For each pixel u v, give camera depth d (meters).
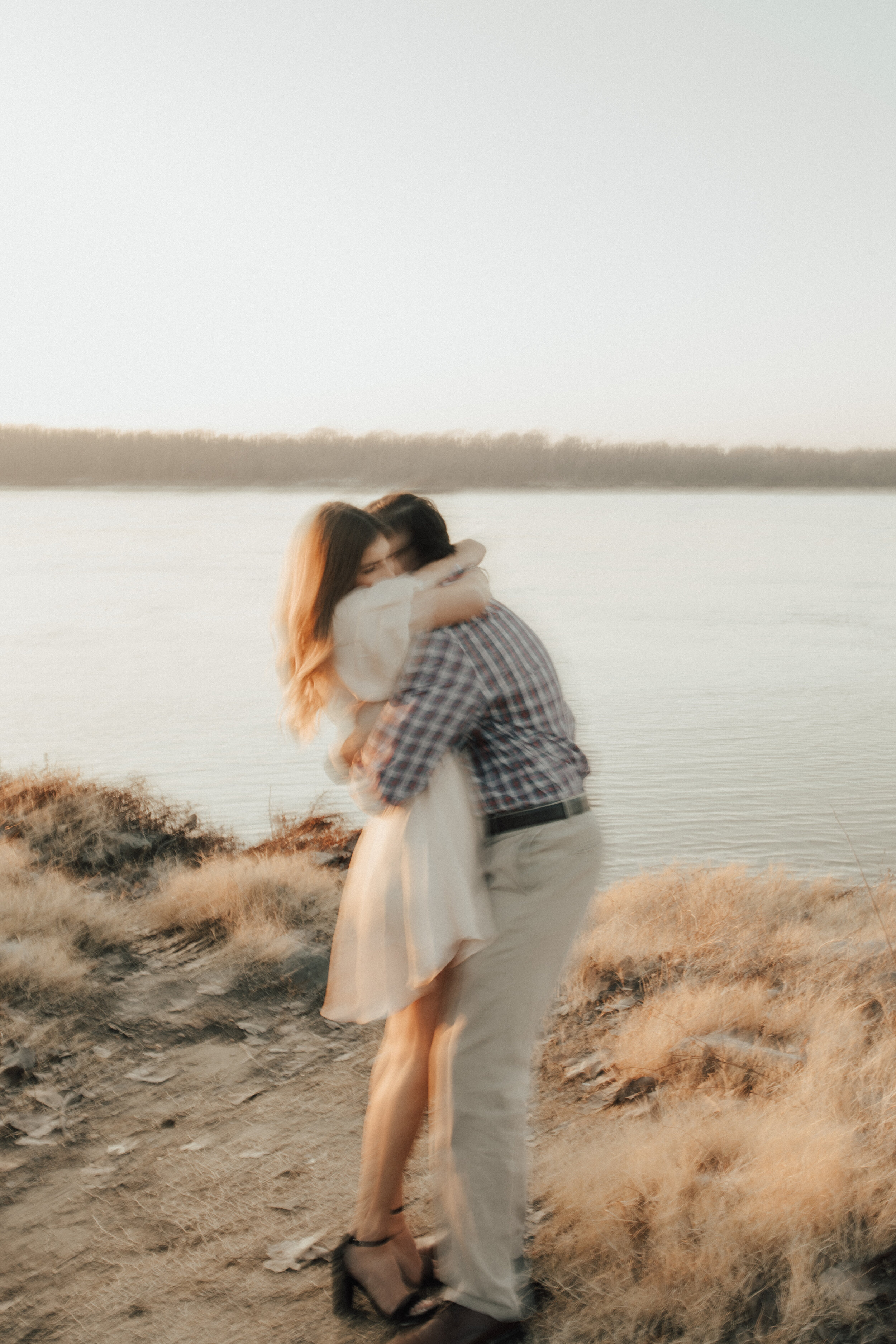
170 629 80.06
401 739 2.23
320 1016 4.35
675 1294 2.34
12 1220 2.91
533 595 117.31
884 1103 2.98
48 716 40.56
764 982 4.48
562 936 2.28
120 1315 2.48
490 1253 2.23
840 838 22.22
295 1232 2.78
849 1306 2.25
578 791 2.35
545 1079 3.70
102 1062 3.93
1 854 6.62
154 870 7.08
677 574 157.62
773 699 47.97
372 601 2.30
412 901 2.27
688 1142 2.88
